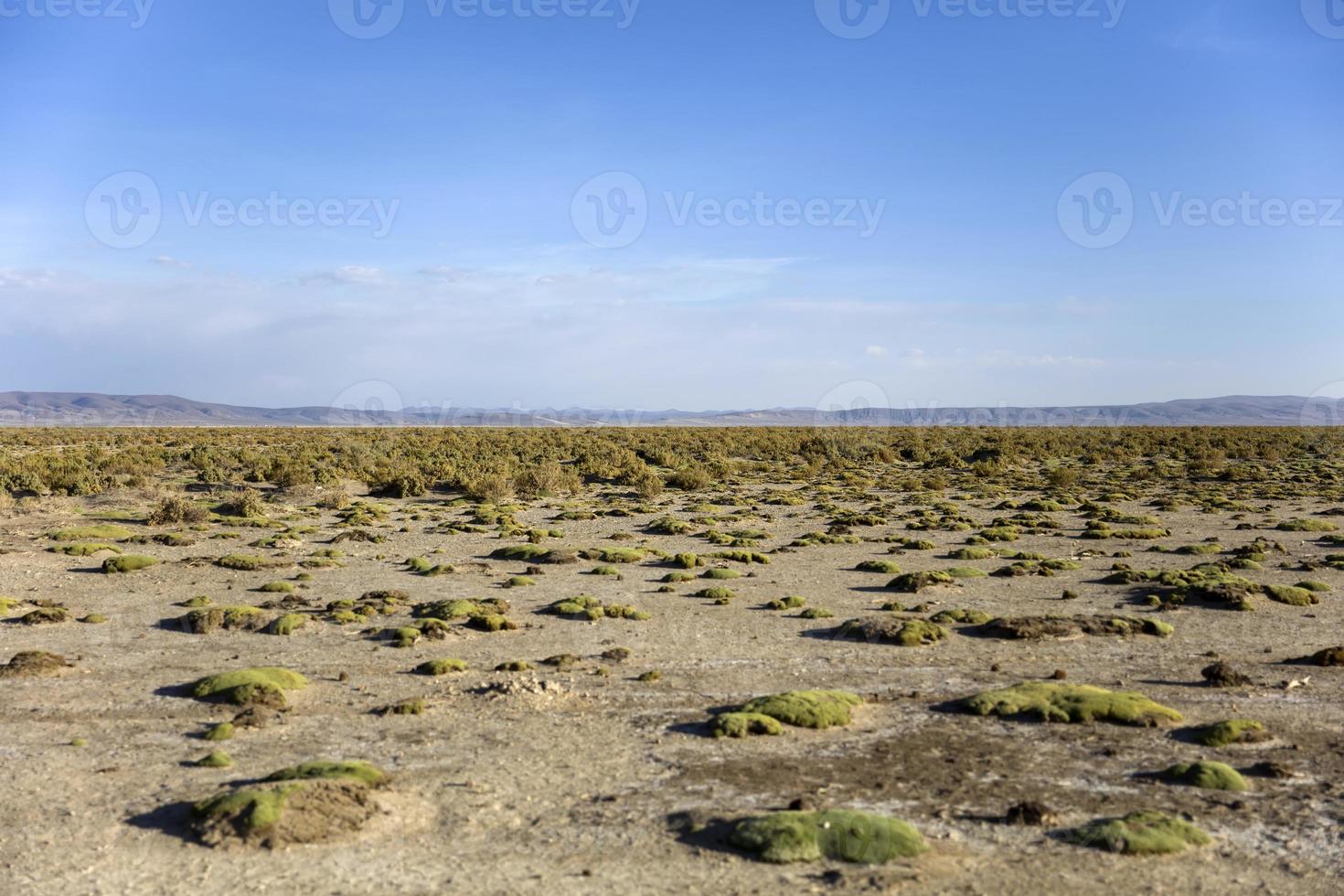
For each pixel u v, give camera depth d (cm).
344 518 4959
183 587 3194
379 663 2303
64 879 1249
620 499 6153
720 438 12456
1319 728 1839
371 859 1300
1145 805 1481
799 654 2395
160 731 1830
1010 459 9269
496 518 4947
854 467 8862
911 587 3177
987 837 1370
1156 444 11269
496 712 1930
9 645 2456
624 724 1864
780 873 1256
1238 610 2862
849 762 1664
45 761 1675
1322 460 9769
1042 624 2564
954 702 1988
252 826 1355
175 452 8688
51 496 5572
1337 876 1258
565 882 1234
